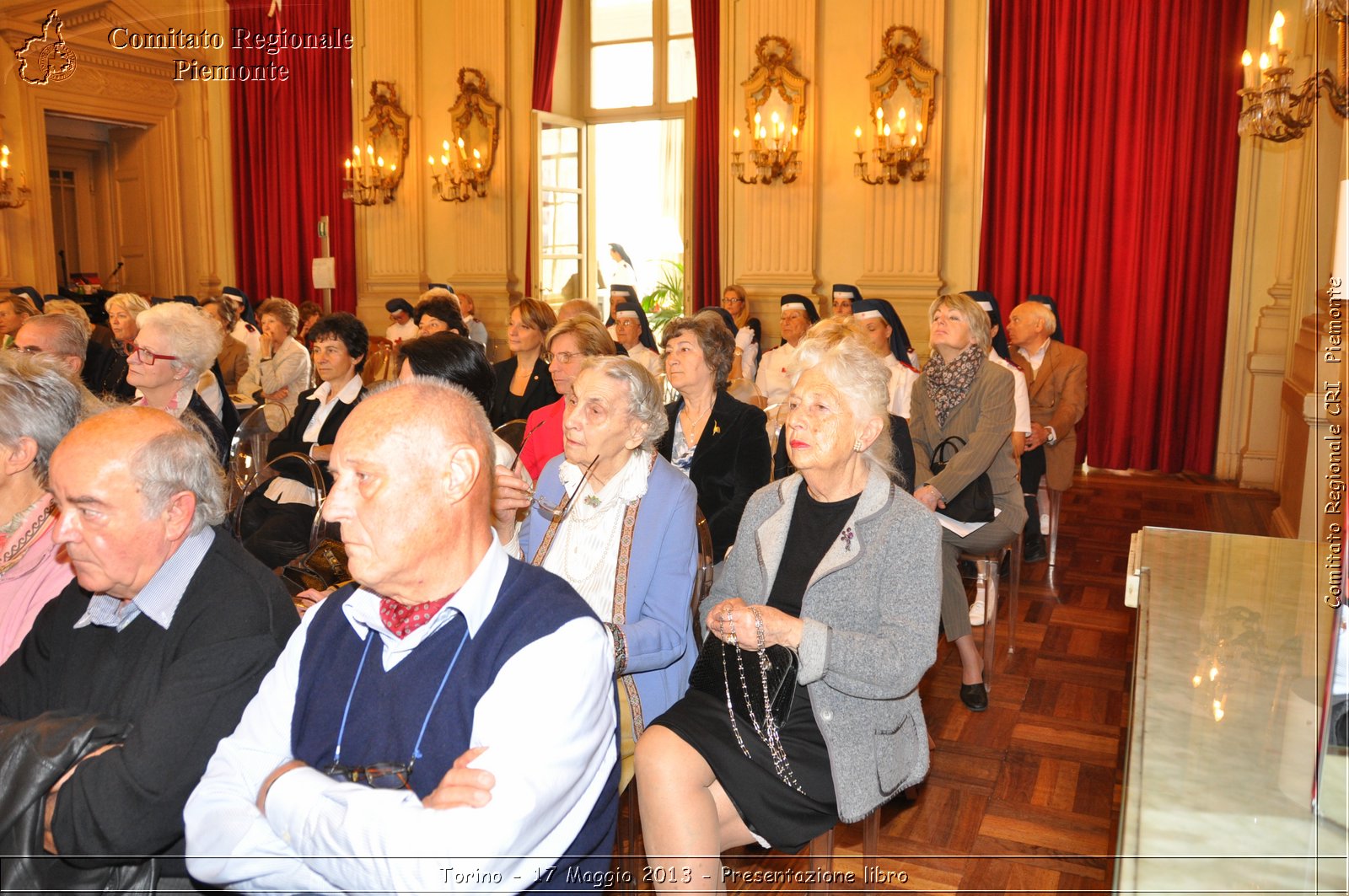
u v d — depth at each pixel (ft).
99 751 4.78
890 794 6.54
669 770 5.95
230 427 12.24
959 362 11.70
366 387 13.10
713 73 27.32
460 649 4.55
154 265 35.81
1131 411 23.38
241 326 25.14
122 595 5.16
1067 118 23.15
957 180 24.41
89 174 35.91
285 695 4.75
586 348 11.28
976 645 13.23
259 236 35.04
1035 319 17.24
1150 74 22.26
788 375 9.96
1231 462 22.97
